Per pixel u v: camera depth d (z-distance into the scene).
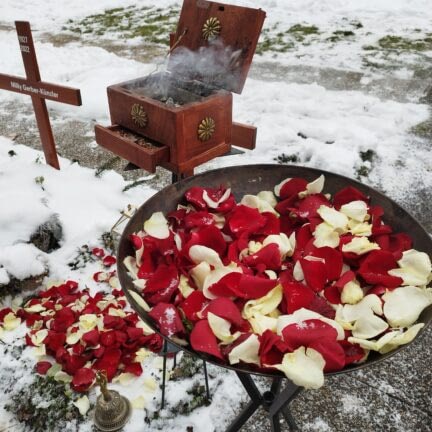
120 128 1.48
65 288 1.85
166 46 4.77
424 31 4.99
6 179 2.24
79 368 1.55
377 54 4.38
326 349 0.71
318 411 1.48
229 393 1.52
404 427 1.44
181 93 1.48
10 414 1.46
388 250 0.95
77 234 2.07
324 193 1.15
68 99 2.13
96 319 1.69
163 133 1.32
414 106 3.37
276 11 5.88
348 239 0.95
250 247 0.98
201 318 0.80
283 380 1.58
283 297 0.85
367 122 3.11
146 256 0.95
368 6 5.89
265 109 3.33
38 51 4.56
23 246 1.86
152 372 1.57
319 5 5.94
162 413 1.45
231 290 0.84
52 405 1.46
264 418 1.46
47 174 2.36
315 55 4.42
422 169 2.68
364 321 0.77
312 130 3.01
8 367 1.59
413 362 1.63
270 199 1.14
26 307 1.79
